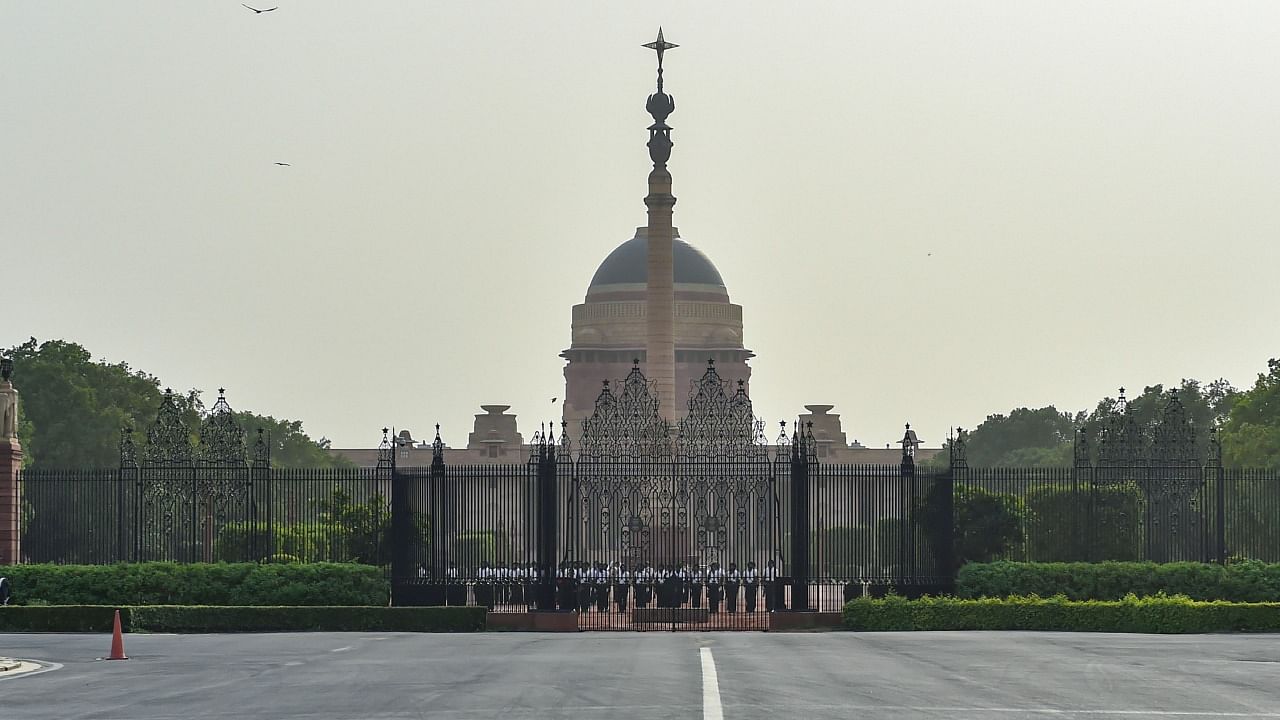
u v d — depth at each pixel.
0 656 51.44
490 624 69.06
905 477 72.88
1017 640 58.66
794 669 44.47
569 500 73.44
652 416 81.38
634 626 70.75
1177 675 42.97
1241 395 138.50
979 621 67.19
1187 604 65.19
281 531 79.25
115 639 50.53
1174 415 76.75
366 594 70.31
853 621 68.25
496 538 74.81
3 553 73.75
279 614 67.88
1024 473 77.62
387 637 62.88
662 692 38.09
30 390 134.62
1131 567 70.25
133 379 148.62
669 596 73.88
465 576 72.25
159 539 75.50
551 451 71.62
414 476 73.06
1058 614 66.56
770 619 69.25
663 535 84.81
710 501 87.94
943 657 49.22
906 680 41.19
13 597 69.94
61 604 69.75
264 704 36.53
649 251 120.00
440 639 61.28
